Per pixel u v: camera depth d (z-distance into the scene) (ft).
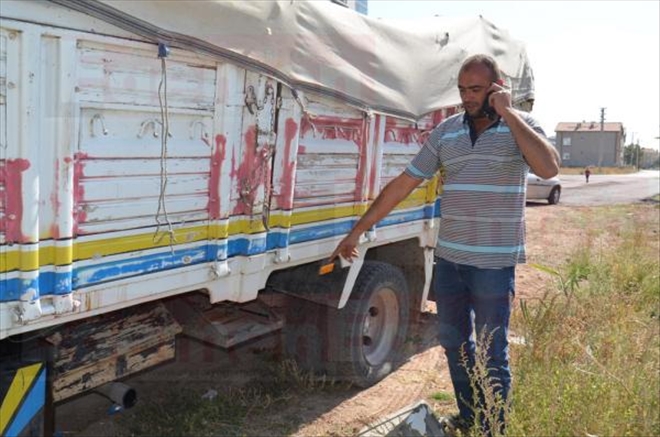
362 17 13.28
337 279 13.99
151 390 12.89
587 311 18.24
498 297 12.19
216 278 10.64
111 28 8.48
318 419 13.70
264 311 13.47
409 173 12.94
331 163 13.07
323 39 12.07
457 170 12.23
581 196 75.92
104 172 8.67
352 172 13.79
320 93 12.17
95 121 8.49
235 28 10.07
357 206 14.12
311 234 12.88
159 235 9.57
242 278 11.27
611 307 18.84
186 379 13.04
